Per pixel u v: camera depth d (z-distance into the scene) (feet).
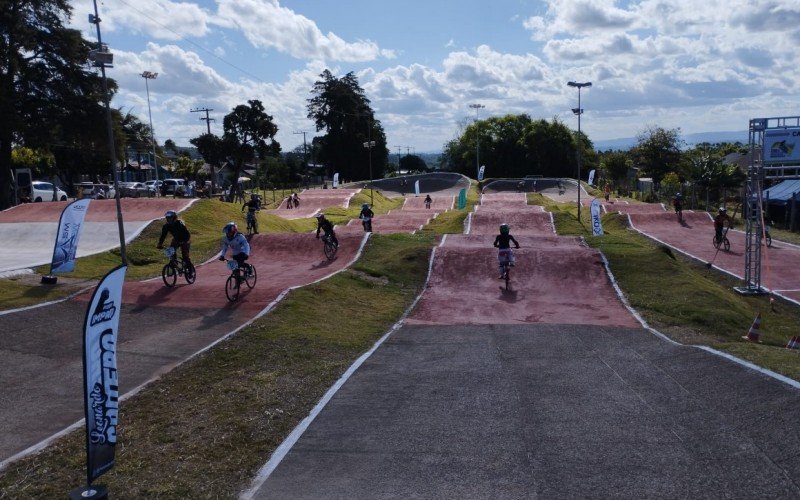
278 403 24.67
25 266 57.62
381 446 20.07
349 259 68.64
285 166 289.33
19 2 117.19
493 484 17.10
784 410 21.47
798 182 137.69
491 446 19.85
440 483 17.26
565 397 25.08
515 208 145.59
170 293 49.21
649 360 31.58
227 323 40.22
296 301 45.91
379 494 16.72
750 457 18.11
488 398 25.12
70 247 53.67
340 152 310.86
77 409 24.82
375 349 35.24
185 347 34.50
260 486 17.38
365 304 50.34
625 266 63.05
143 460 19.38
